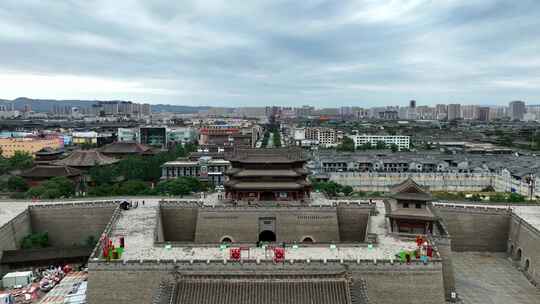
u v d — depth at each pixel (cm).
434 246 8719
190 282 6625
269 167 12444
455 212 11919
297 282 6606
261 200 12388
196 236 11388
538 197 17625
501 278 9994
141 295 7950
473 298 8919
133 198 13825
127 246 9031
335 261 7894
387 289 7919
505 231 11762
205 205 11706
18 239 11294
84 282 9325
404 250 8788
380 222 10969
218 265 7844
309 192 12975
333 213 11406
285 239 11400
